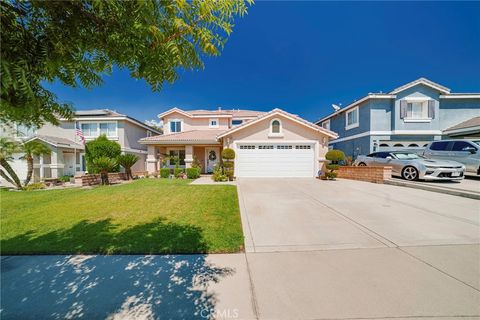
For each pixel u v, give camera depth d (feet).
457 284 8.51
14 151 38.50
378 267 9.85
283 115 42.86
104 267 10.18
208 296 8.06
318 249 11.77
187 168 50.62
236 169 43.45
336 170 41.45
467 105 50.96
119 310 7.41
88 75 5.76
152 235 13.80
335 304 7.52
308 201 22.38
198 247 12.10
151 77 6.05
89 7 4.64
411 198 23.08
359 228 14.70
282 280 8.98
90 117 63.52
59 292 8.40
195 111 77.46
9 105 4.64
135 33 4.84
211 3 5.18
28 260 10.85
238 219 16.90
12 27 4.53
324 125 79.56
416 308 7.26
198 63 5.92
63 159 61.05
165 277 9.34
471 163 30.89
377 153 39.19
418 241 12.53
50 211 19.49
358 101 54.13
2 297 8.11
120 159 47.50
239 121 76.54
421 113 50.39
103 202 22.86
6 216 18.07
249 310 7.33
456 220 15.98
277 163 43.47
